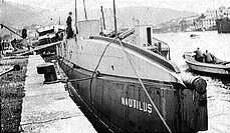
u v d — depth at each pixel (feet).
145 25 32.71
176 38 385.70
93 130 17.83
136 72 24.14
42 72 38.19
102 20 47.67
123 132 27.94
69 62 50.83
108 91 29.58
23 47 151.43
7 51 150.71
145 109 24.11
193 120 21.26
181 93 21.33
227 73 68.90
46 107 24.56
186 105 21.29
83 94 37.86
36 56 99.96
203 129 21.58
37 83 38.58
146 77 24.76
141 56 25.49
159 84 23.00
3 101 35.14
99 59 32.89
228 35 308.81
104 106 30.94
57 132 17.89
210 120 35.88
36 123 20.08
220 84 65.26
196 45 218.18
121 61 27.99
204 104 21.18
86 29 41.63
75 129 18.22
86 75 36.32
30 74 49.52
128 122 26.63
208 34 383.65
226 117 36.83
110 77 30.01
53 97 28.53
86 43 37.27
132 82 25.82
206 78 74.23
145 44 32.60
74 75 42.96
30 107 24.82
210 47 186.91
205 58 81.35
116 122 28.89
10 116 28.96
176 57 138.82
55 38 105.50
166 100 22.11
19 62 90.58
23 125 19.88
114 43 30.25
